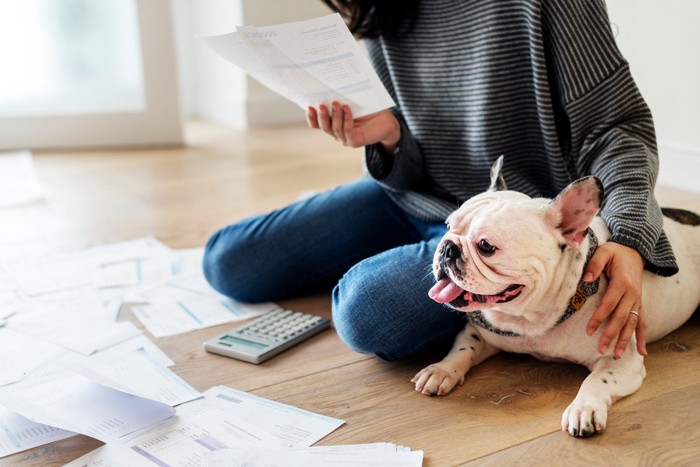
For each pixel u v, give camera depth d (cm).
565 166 139
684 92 234
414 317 131
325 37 121
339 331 139
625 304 114
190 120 455
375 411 122
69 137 362
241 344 149
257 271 169
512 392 125
